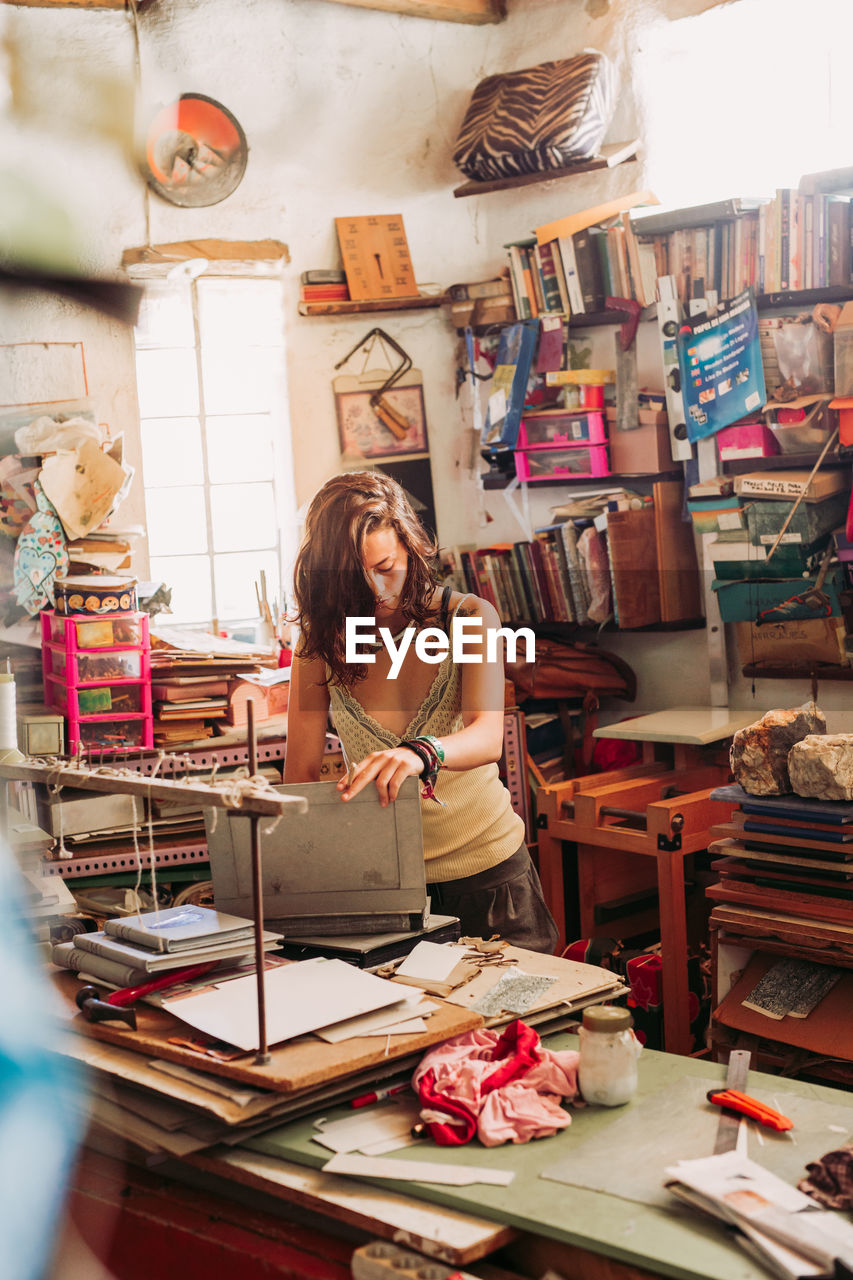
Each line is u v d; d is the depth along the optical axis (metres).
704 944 2.77
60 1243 1.11
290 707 1.91
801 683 2.59
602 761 3.09
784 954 2.02
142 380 1.97
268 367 2.01
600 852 2.99
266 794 1.23
